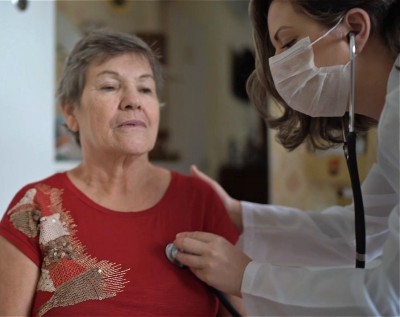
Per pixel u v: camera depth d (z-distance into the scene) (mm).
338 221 1159
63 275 893
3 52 1337
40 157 1455
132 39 1010
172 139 3213
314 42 806
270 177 2092
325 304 734
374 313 696
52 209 954
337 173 1941
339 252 1139
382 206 1028
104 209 980
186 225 1027
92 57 973
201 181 1129
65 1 2211
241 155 3303
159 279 941
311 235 1152
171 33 3191
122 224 973
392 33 772
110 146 964
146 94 1012
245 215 1211
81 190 1002
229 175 3111
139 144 972
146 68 1012
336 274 762
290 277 794
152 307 914
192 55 3398
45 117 1474
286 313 776
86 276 897
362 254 807
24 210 947
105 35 998
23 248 904
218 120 3545
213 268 877
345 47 799
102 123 959
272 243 1189
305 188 2014
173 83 3213
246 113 3367
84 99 983
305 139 1161
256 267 840
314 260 1164
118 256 934
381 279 701
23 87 1396
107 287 900
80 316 868
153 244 973
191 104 3371
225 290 868
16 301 883
